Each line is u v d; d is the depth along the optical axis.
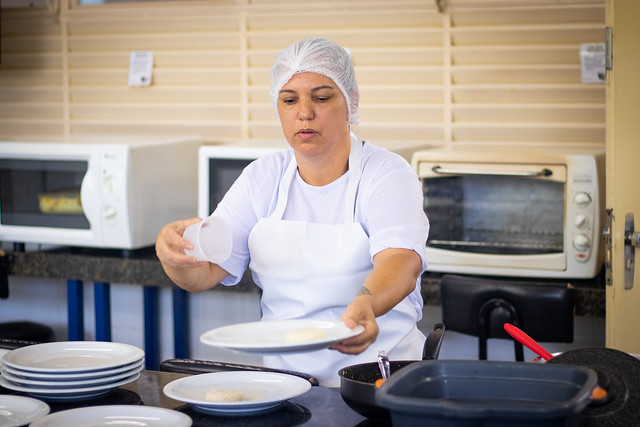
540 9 3.02
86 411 1.35
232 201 1.97
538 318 2.53
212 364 1.73
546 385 1.19
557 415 1.05
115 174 2.99
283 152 1.99
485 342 2.59
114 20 3.59
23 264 3.23
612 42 2.41
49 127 3.81
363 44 3.29
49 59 3.75
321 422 1.39
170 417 1.33
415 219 1.76
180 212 3.27
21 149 3.13
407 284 1.64
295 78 1.79
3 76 3.83
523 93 3.12
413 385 1.19
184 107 3.58
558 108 3.08
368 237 1.84
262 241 1.91
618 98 2.44
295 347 1.27
